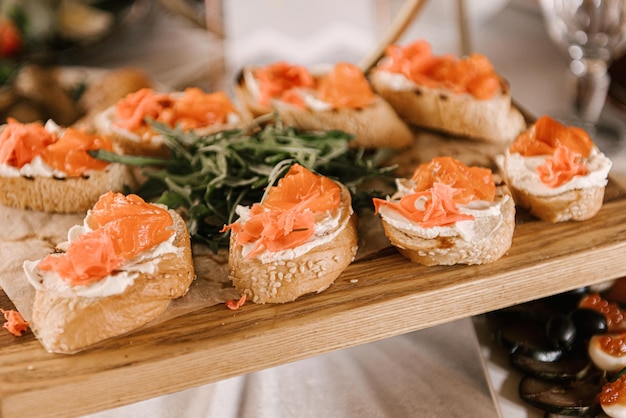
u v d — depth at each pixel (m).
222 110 0.49
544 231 0.41
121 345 0.36
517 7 0.70
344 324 0.37
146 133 0.47
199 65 0.66
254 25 0.65
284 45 0.65
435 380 0.39
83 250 0.36
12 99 0.57
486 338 0.41
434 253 0.38
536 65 0.64
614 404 0.36
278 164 0.42
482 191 0.40
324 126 0.48
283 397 0.38
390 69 0.51
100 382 0.35
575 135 0.42
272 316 0.37
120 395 0.35
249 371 0.37
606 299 0.42
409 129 0.50
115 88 0.58
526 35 0.67
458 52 0.58
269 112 0.49
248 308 0.37
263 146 0.44
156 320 0.37
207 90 0.61
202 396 0.38
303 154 0.43
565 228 0.41
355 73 0.49
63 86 0.60
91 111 0.56
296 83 0.51
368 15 0.66
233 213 0.42
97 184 0.44
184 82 0.62
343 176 0.45
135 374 0.35
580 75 0.57
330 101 0.48
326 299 0.37
